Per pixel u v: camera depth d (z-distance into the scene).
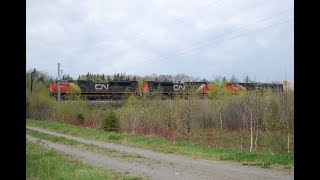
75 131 34.62
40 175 12.16
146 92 35.75
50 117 56.53
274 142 24.19
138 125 32.56
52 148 22.09
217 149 19.45
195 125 31.23
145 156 18.38
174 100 31.80
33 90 66.50
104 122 35.94
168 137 27.44
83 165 14.77
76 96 50.56
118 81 56.22
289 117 26.97
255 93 27.78
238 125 32.53
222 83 44.62
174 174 13.38
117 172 13.80
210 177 12.77
